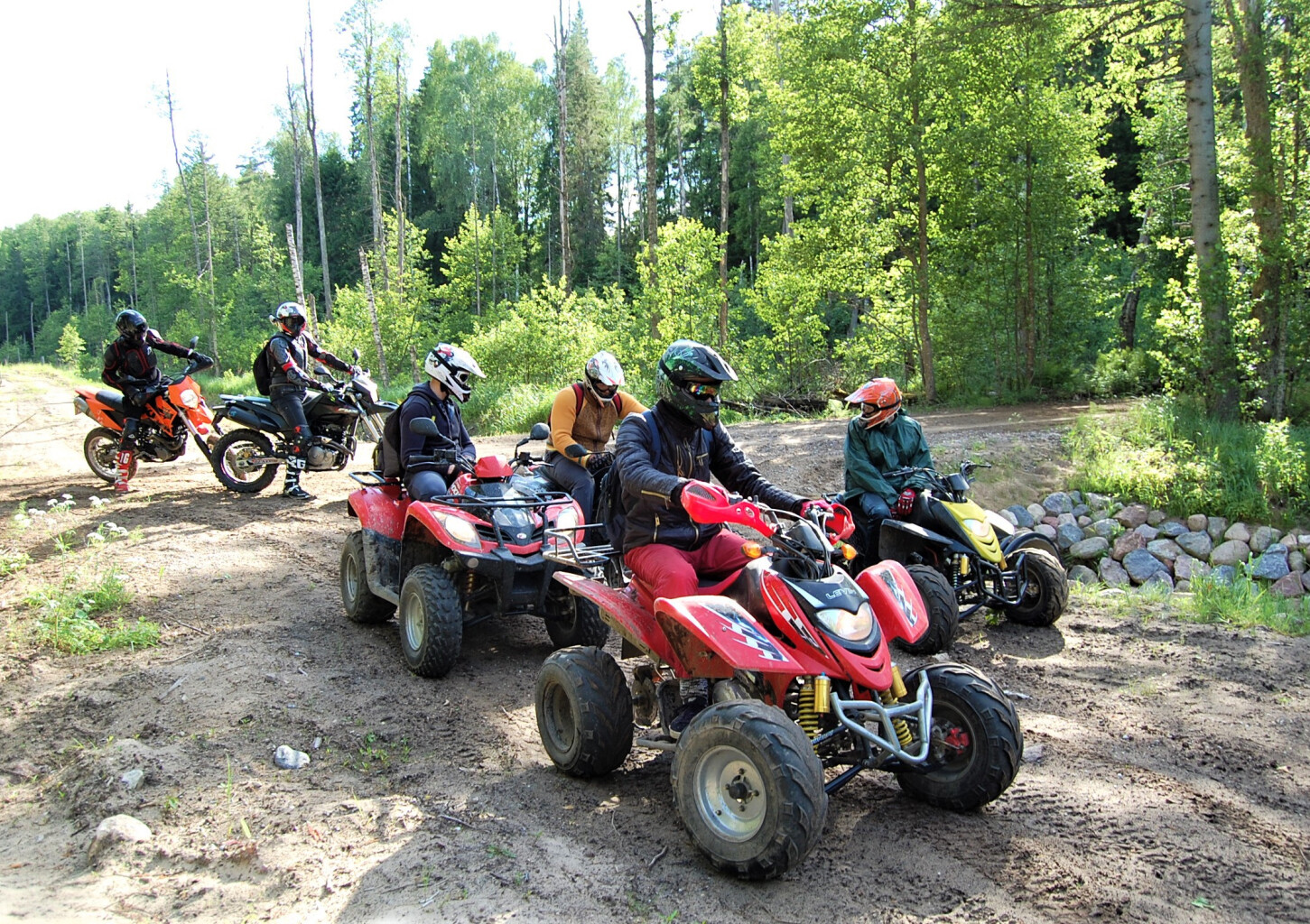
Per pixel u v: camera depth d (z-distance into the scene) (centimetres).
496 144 6444
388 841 382
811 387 2606
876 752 379
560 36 3681
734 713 345
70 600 663
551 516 607
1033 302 2170
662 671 430
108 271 12169
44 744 483
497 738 495
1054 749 491
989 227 2177
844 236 2334
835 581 384
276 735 488
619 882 349
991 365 2244
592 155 6731
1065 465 1324
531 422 2202
